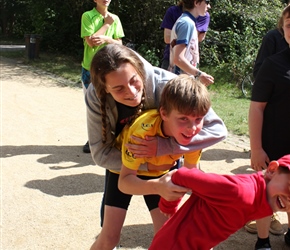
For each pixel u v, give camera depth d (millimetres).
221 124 2338
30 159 4930
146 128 2100
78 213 3646
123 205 2367
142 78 2127
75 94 8828
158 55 13711
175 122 1972
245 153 5543
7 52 15477
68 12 15492
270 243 3295
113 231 2361
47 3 15656
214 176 1852
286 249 3223
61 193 4023
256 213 1896
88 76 4910
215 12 12906
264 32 13156
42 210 3676
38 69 12039
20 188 4094
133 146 2109
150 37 13703
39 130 6102
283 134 2738
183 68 3660
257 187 1861
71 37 15656
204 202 1958
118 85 2027
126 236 3326
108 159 2352
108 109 2252
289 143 2746
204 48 12617
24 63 13070
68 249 3125
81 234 3324
